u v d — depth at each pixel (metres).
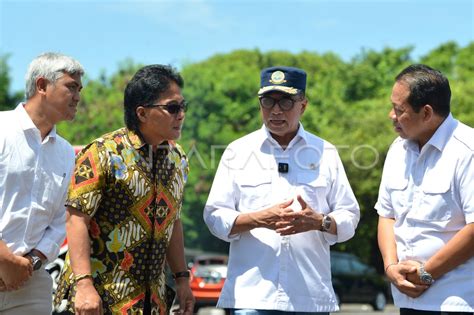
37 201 4.94
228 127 31.02
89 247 4.46
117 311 4.44
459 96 29.89
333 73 40.94
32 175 4.92
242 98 32.75
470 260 4.54
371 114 28.61
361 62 41.28
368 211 25.64
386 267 4.81
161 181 4.64
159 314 4.59
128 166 4.50
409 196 4.75
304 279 5.09
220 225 5.10
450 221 4.58
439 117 4.66
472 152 4.54
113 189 4.49
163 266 4.71
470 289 4.51
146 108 4.52
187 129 30.02
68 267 4.55
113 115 31.56
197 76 32.97
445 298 4.52
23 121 4.90
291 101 5.11
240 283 5.11
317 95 35.41
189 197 27.41
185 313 4.84
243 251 5.15
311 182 5.19
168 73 4.57
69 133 31.17
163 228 4.64
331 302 5.18
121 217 4.50
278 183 5.18
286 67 5.18
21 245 4.89
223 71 38.41
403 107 4.66
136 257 4.51
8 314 4.96
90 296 4.31
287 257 5.08
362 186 25.19
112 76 36.78
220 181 5.27
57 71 4.85
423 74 4.64
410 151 4.82
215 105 31.34
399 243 4.79
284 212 4.88
